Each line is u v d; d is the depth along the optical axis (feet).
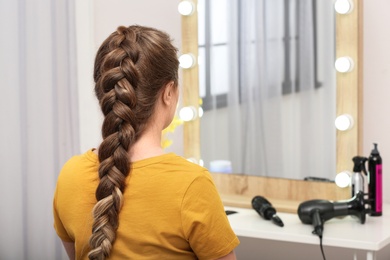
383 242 6.02
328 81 7.17
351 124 7.04
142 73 3.59
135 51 3.60
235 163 7.92
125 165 3.53
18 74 8.36
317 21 7.18
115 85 3.59
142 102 3.60
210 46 7.91
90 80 9.22
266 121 7.66
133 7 9.15
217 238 3.49
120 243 3.49
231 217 7.07
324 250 8.17
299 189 7.50
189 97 8.11
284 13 7.40
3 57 8.23
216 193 3.56
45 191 8.77
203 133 8.08
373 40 7.49
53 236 8.91
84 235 3.62
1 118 8.30
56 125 8.91
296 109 7.43
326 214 6.50
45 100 8.64
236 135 7.88
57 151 8.95
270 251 8.52
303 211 6.58
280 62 7.48
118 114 3.56
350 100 7.04
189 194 3.44
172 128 7.66
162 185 3.47
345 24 6.98
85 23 9.18
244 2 7.65
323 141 7.29
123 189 3.51
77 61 9.16
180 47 8.79
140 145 3.63
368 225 6.54
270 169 7.69
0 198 8.44
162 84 3.66
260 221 6.87
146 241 3.45
